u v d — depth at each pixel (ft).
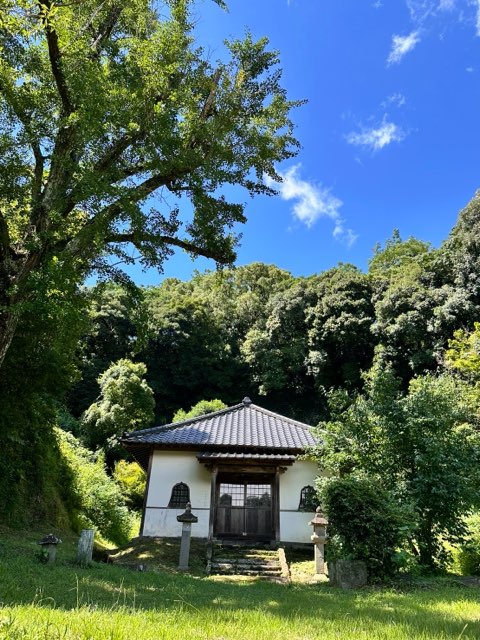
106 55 33.17
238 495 48.57
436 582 25.46
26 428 40.65
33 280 25.34
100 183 27.76
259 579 32.53
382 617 14.02
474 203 114.42
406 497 30.07
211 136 32.94
